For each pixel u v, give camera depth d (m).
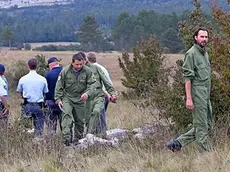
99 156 16.38
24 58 93.00
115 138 19.00
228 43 18.16
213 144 16.31
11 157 16.69
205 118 15.98
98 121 20.94
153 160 15.09
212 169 13.91
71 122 19.78
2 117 19.78
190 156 15.38
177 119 18.05
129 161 15.46
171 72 19.22
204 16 19.36
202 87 15.88
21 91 21.17
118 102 39.66
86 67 20.22
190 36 18.95
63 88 20.28
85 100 19.86
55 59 22.17
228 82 17.73
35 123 20.83
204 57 16.03
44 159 16.03
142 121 23.09
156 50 40.78
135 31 163.12
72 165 15.59
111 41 188.75
